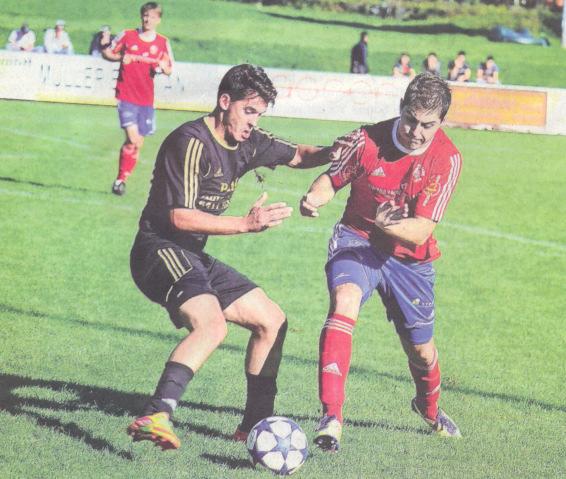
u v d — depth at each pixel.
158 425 11.20
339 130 52.88
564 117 59.34
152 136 47.94
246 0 103.12
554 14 102.31
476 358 22.08
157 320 22.86
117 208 34.06
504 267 31.27
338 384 12.37
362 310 25.19
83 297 24.50
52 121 49.25
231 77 12.21
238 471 12.29
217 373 18.42
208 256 13.27
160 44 33.88
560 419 17.59
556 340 24.14
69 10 92.31
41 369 17.80
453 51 93.62
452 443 14.95
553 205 41.44
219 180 12.62
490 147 53.91
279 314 13.16
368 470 12.88
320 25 98.75
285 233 32.97
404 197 13.32
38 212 32.62
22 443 13.05
